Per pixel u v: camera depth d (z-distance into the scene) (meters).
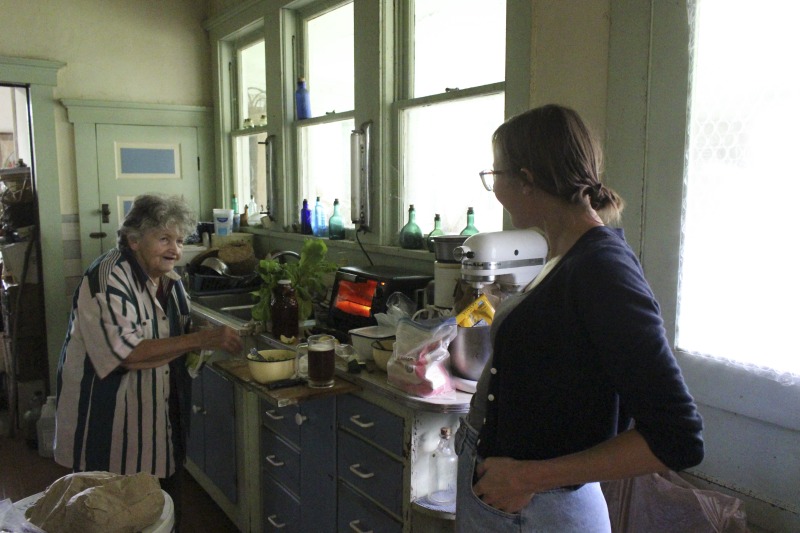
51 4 3.64
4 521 0.98
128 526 1.01
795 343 1.38
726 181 1.48
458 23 2.39
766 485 1.45
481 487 1.03
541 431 0.99
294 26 3.37
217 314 2.81
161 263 1.93
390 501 1.75
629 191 1.68
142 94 3.97
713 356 1.53
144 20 3.93
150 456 1.94
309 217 3.31
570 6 1.82
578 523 1.04
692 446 0.80
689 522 1.43
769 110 1.39
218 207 4.25
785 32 1.36
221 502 2.78
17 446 3.64
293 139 3.44
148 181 4.05
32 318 3.87
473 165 2.35
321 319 2.54
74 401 1.89
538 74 1.94
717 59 1.48
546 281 0.99
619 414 1.00
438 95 2.43
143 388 1.92
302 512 2.18
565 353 0.94
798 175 1.35
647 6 1.61
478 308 1.71
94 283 1.84
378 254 2.77
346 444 1.92
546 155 0.99
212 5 4.07
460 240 1.93
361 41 2.76
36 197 3.77
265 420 2.36
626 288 0.87
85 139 3.81
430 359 1.63
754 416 1.45
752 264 1.44
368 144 2.74
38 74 3.62
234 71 4.07
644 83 1.63
